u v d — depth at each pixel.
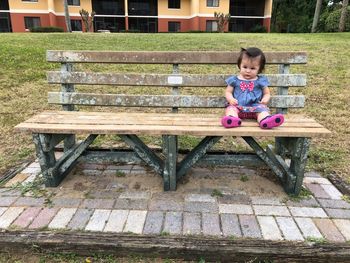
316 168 3.45
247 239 2.36
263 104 2.98
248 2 35.31
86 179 3.22
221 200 2.85
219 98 3.43
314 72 7.12
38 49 8.66
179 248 2.30
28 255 2.39
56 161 3.19
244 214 2.65
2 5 30.83
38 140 2.89
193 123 2.89
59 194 2.95
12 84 6.31
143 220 2.57
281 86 3.37
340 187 3.06
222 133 2.64
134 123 2.88
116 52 3.44
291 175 2.88
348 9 22.66
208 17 33.09
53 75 3.49
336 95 5.82
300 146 2.75
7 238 2.38
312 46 10.18
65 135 3.34
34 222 2.55
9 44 9.17
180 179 3.20
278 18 39.47
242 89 3.04
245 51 2.99
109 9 34.47
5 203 2.81
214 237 2.38
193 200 2.85
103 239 2.37
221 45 10.39
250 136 2.78
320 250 2.26
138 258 2.35
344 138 4.23
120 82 3.47
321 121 4.79
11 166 3.54
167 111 5.34
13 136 4.34
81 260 2.35
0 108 5.28
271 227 2.49
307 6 37.81
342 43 10.75
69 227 2.49
